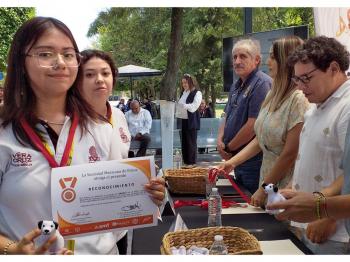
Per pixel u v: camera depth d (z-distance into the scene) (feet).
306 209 4.48
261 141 7.36
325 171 5.25
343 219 4.64
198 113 21.84
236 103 9.78
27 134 3.88
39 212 3.87
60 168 3.92
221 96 41.68
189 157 22.00
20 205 3.82
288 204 4.61
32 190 3.82
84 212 4.04
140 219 4.27
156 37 32.04
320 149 5.27
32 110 3.98
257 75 9.30
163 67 38.42
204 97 40.42
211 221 6.09
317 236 5.14
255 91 9.10
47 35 3.89
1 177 3.84
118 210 4.19
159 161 23.03
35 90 4.03
